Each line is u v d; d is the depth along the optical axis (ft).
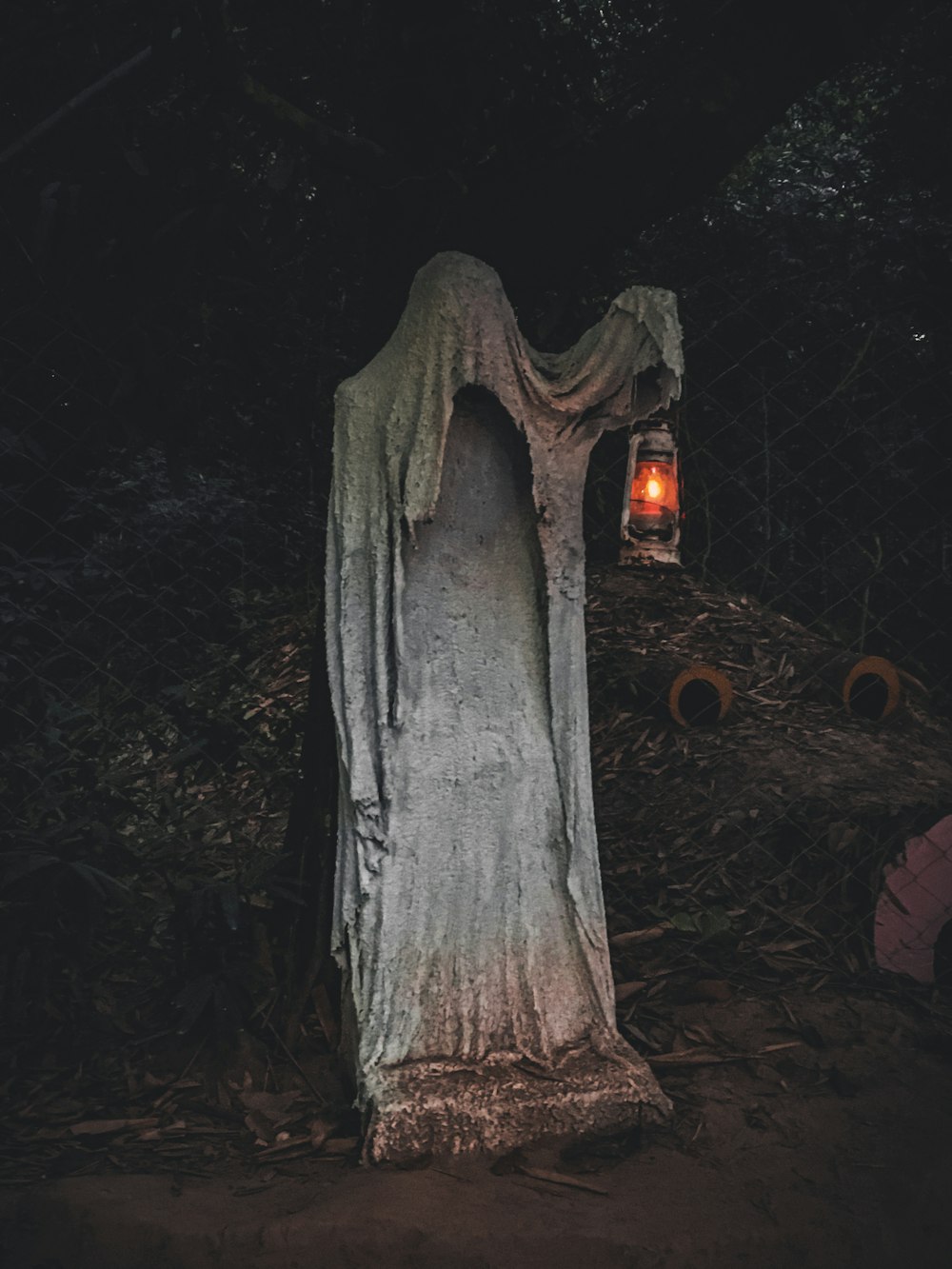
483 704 8.39
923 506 17.74
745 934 11.53
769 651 18.66
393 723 8.15
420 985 8.19
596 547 23.22
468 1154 7.77
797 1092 8.86
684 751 15.60
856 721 16.85
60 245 8.52
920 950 11.02
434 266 7.93
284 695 16.48
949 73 19.74
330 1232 6.80
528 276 9.63
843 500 20.56
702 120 8.96
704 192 9.58
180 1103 8.47
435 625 8.29
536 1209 7.17
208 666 16.19
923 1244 7.04
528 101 10.25
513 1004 8.38
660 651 18.20
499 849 8.39
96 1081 8.70
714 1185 7.54
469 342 7.81
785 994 10.52
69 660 12.32
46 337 9.78
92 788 10.96
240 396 10.32
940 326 13.37
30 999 9.43
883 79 21.97
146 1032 9.35
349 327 11.44
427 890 8.22
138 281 8.91
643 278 18.28
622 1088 8.19
